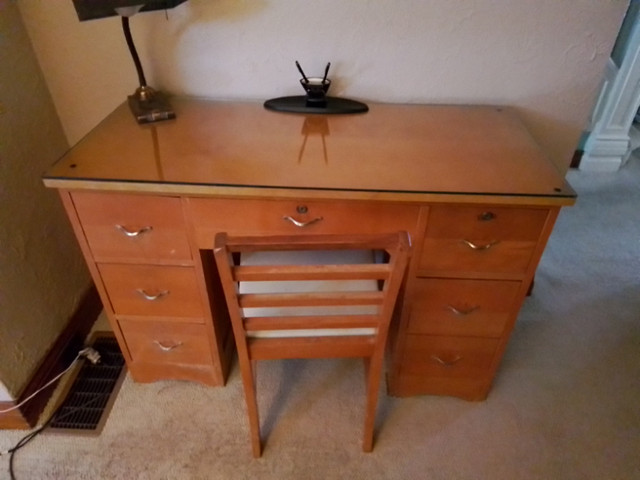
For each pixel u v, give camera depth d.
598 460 1.34
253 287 1.22
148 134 1.23
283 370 1.58
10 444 1.35
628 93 2.50
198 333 1.37
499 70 1.40
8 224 1.31
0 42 1.26
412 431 1.41
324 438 1.38
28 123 1.39
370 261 1.25
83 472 1.29
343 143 1.21
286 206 1.06
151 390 1.51
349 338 1.12
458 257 1.14
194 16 1.33
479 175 1.07
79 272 1.70
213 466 1.31
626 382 1.58
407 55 1.38
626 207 2.46
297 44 1.37
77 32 1.37
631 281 2.01
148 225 1.12
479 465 1.33
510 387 1.55
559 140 1.53
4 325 1.29
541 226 1.08
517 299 1.22
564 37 1.33
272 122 1.32
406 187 1.01
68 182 1.02
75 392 1.50
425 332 1.31
